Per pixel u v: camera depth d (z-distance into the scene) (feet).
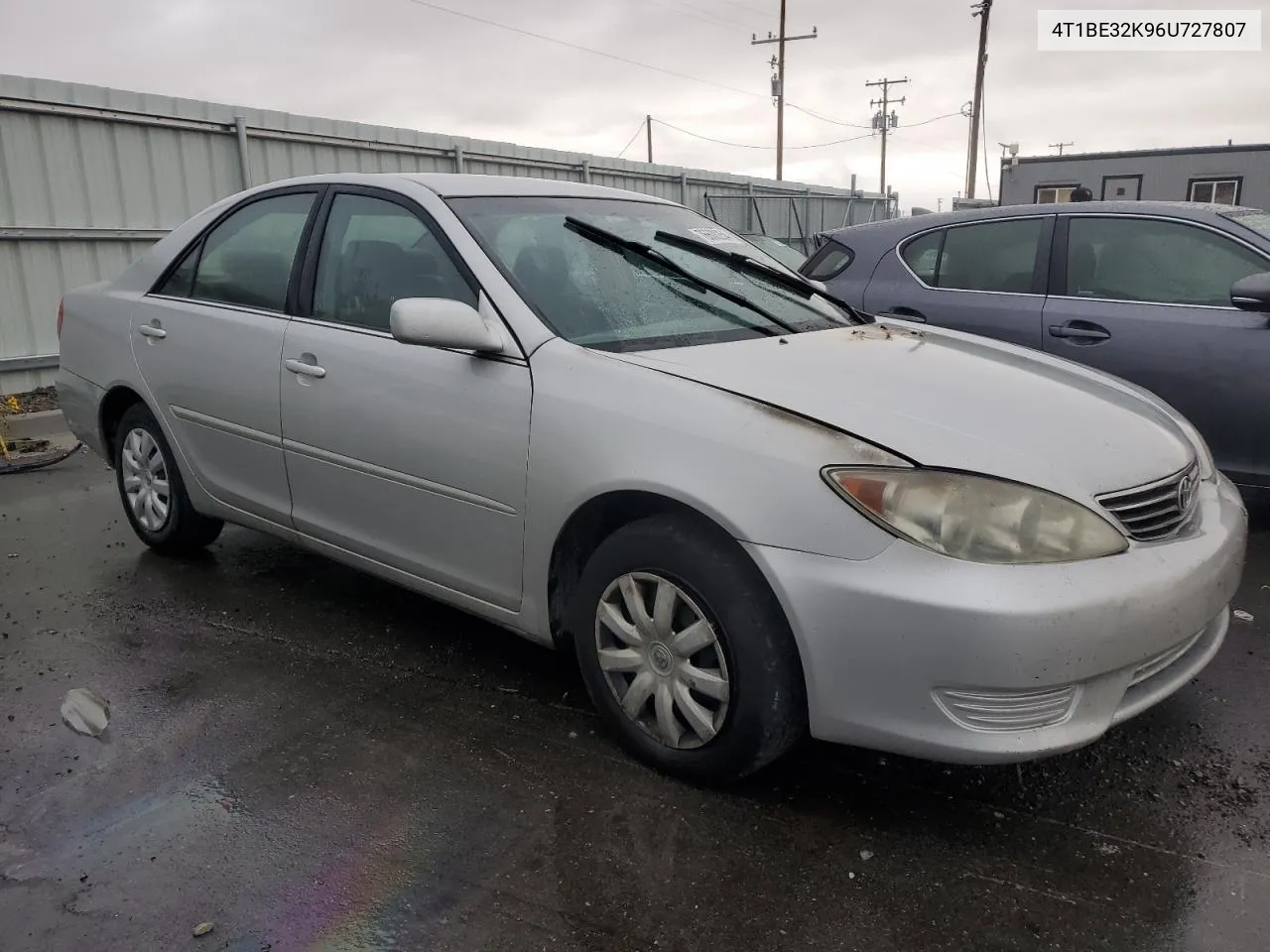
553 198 11.84
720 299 11.08
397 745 9.57
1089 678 7.45
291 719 10.08
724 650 8.14
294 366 11.38
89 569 14.48
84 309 15.07
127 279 14.53
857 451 7.68
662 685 8.70
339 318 11.25
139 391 13.83
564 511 8.96
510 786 8.84
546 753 9.40
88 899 7.42
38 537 16.06
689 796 8.66
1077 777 8.98
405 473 10.35
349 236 11.44
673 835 8.14
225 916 7.23
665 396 8.50
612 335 9.68
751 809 8.48
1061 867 7.75
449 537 10.16
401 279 10.73
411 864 7.80
